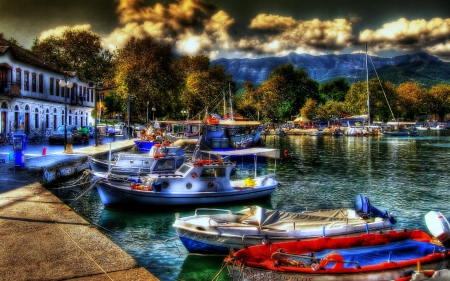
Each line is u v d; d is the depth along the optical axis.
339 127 103.31
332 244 10.88
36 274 7.80
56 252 9.07
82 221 11.80
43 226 11.13
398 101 116.50
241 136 48.94
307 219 12.98
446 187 26.59
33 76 46.84
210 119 42.25
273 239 12.02
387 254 10.59
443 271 8.91
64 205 13.77
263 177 22.59
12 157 24.86
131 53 77.38
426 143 70.69
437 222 10.06
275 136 95.81
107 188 18.67
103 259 8.67
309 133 100.50
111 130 59.41
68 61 78.50
